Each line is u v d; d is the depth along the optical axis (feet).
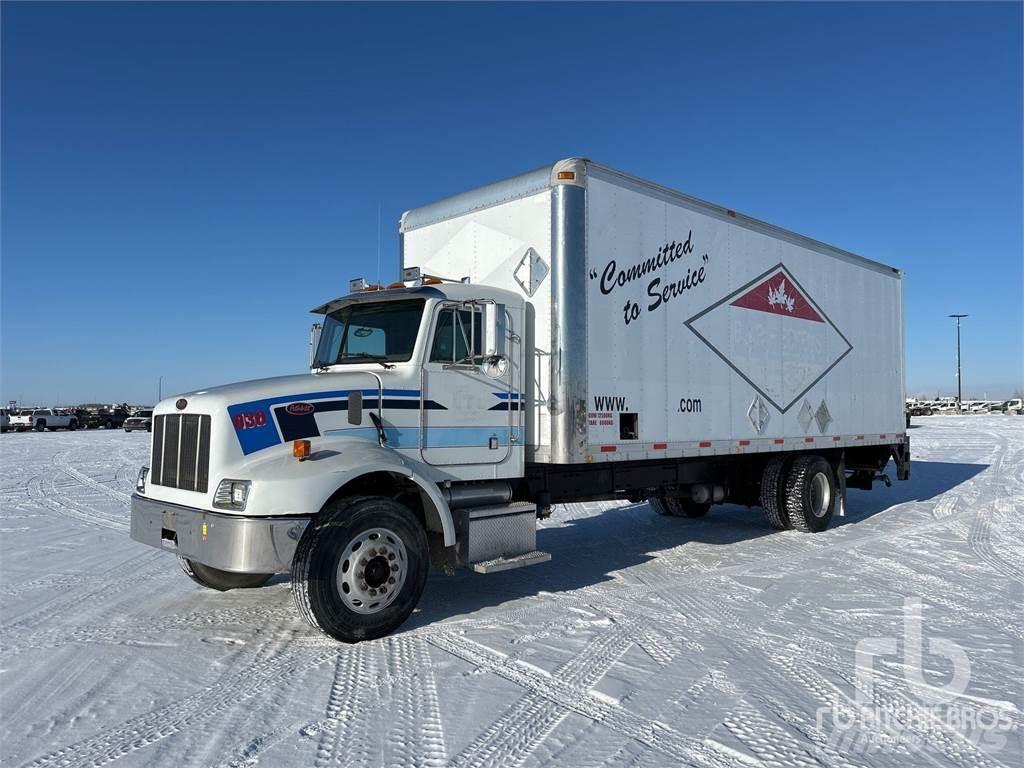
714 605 19.40
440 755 11.10
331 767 10.75
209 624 17.70
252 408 16.80
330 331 21.36
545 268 21.07
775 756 11.03
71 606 19.25
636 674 14.37
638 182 23.12
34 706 12.90
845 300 33.42
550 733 11.82
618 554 26.43
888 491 44.62
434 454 19.19
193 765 10.80
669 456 23.91
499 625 17.69
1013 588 21.01
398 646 16.11
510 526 19.60
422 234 25.08
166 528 17.02
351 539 16.20
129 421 150.51
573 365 20.70
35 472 58.03
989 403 225.35
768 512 30.27
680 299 24.61
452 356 19.65
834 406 32.22
